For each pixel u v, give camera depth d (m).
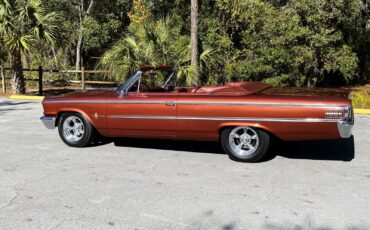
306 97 6.09
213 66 15.54
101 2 24.69
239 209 4.69
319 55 15.74
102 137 8.32
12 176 5.90
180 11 18.69
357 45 17.17
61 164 6.50
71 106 7.44
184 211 4.65
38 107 13.00
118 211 4.66
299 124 6.04
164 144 7.74
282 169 6.17
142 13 20.03
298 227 4.25
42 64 21.86
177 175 5.91
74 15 24.19
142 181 5.66
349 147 7.52
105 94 7.38
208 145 7.65
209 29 16.64
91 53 26.05
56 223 4.36
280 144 7.65
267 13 15.26
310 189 5.31
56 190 5.33
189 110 6.58
